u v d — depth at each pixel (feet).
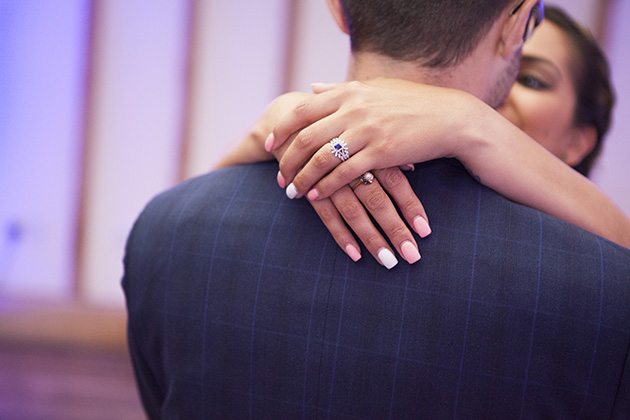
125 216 15.40
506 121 2.47
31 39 14.82
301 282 2.38
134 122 15.17
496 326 2.20
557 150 5.48
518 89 5.22
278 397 2.44
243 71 15.10
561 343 2.18
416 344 2.25
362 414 2.34
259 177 2.68
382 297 2.29
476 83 2.52
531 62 5.15
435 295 2.24
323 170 2.27
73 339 14.49
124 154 15.26
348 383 2.33
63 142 15.14
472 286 2.22
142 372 2.91
